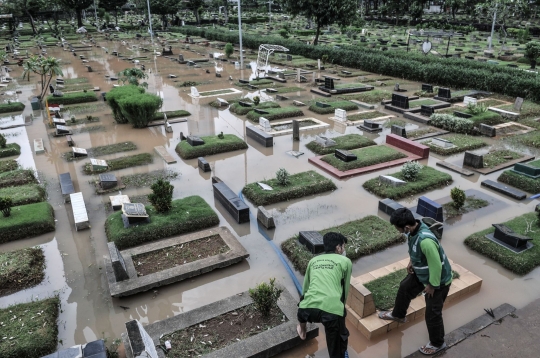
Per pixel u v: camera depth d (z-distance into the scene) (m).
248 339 5.34
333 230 8.15
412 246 4.73
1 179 10.81
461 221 8.60
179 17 68.12
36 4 51.88
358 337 5.62
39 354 5.44
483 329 5.61
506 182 10.30
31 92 22.23
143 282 6.68
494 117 15.39
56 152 13.27
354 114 16.92
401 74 24.88
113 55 36.25
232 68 29.56
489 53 31.28
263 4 82.19
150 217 8.54
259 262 7.48
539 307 6.04
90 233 8.48
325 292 4.36
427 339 5.56
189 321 5.72
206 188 10.49
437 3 80.38
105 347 5.18
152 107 15.40
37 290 6.84
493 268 7.11
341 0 30.16
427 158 12.13
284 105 18.56
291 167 11.73
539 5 51.81
